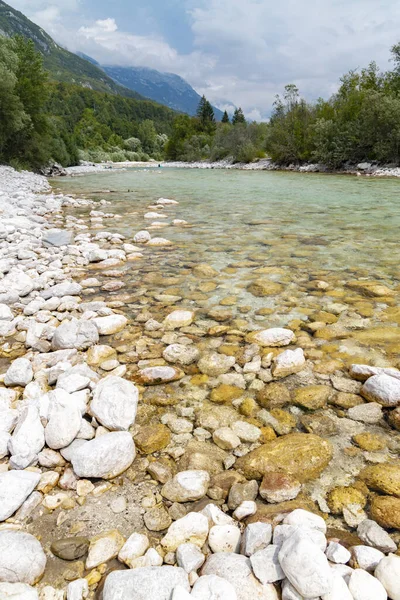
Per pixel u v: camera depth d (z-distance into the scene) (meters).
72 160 48.94
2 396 2.67
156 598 1.40
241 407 2.67
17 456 2.11
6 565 1.52
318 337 3.62
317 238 7.67
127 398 2.54
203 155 66.94
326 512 1.84
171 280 5.30
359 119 33.28
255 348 3.44
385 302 4.40
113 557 1.66
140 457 2.24
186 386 2.93
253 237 7.83
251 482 2.02
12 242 7.16
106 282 5.25
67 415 2.29
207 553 1.67
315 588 1.37
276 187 19.05
